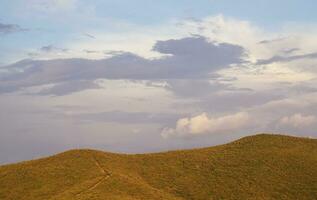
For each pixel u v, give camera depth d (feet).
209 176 282.97
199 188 268.62
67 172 276.62
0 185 262.26
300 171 280.92
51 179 266.98
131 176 280.31
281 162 294.66
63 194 242.58
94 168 283.38
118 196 239.50
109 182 261.44
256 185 268.00
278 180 272.10
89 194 239.30
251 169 287.69
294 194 256.11
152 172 291.79
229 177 279.90
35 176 271.28
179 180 279.08
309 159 298.35
